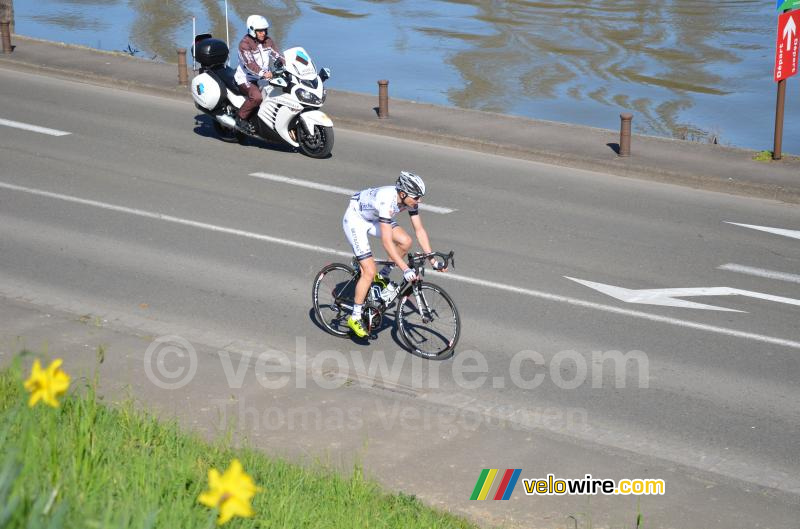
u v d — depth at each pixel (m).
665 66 40.00
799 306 13.52
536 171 20.05
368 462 9.32
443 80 37.06
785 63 19.89
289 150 21.05
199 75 21.34
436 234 16.16
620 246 15.82
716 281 14.39
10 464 5.82
